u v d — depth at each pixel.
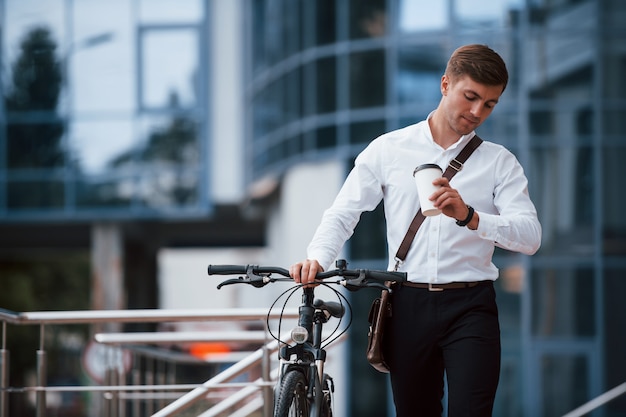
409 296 4.51
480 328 4.43
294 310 6.71
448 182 4.20
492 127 19.52
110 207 25.73
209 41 25.78
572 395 19.02
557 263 19.23
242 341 7.65
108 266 26.38
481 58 4.29
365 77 20.31
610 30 19.31
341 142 20.56
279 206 25.12
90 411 25.66
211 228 31.05
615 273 19.20
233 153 26.17
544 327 19.19
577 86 19.36
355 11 20.48
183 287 68.06
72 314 6.59
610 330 19.11
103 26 25.89
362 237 19.80
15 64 25.88
